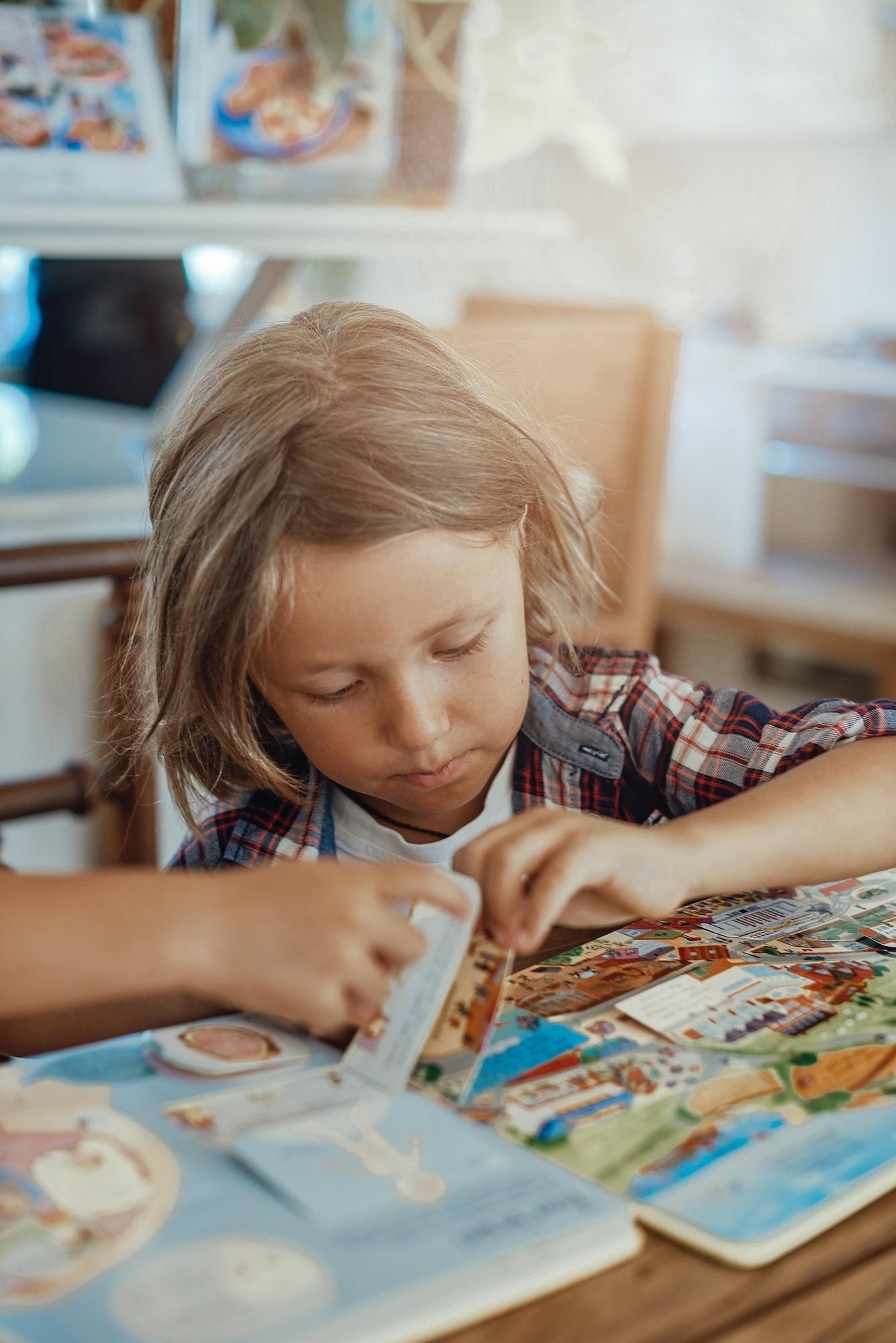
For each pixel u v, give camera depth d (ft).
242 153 4.95
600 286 10.80
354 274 9.70
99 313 7.91
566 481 2.80
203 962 1.67
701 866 2.04
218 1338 1.11
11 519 4.91
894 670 8.65
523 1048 1.65
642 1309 1.19
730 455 9.61
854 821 2.25
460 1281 1.18
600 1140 1.44
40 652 4.64
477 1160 1.38
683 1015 1.74
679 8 9.08
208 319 8.79
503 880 1.79
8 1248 1.23
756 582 9.46
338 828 2.91
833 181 9.75
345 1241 1.24
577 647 3.07
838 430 9.16
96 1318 1.14
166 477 2.41
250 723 2.52
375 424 2.15
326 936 1.65
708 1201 1.32
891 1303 1.20
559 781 2.91
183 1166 1.38
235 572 2.13
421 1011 1.62
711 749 2.73
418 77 5.15
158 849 4.71
